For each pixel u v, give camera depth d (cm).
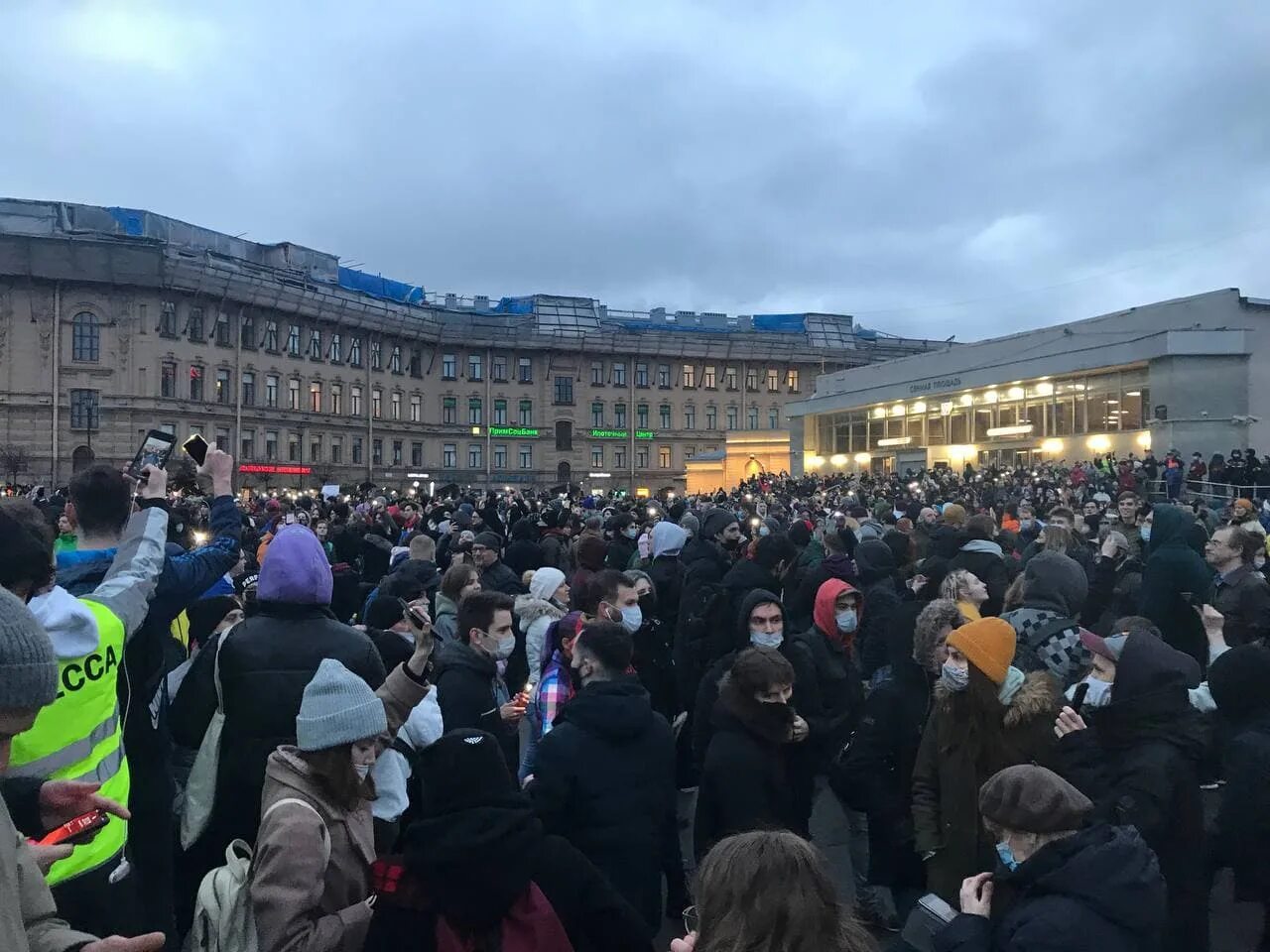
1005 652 396
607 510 2036
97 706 309
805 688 500
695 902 238
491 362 7762
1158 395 3331
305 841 279
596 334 8006
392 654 515
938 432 4700
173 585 390
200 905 287
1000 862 346
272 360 6028
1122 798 348
